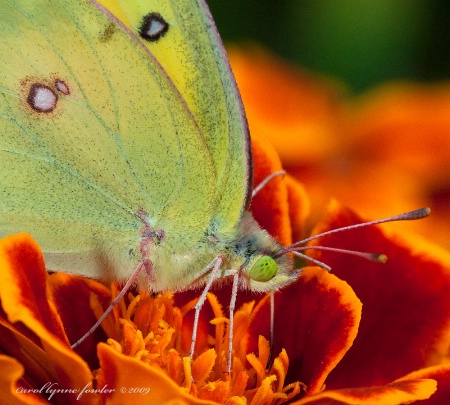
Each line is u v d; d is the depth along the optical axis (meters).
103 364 0.16
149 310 0.17
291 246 0.17
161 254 0.17
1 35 0.16
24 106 0.16
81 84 0.16
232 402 0.16
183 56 0.16
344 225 0.17
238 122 0.16
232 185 0.17
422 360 0.17
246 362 0.17
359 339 0.17
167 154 0.16
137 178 0.17
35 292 0.16
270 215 0.18
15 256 0.16
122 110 0.16
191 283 0.17
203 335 0.17
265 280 0.17
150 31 0.16
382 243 0.17
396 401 0.16
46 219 0.17
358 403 0.16
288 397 0.16
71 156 0.17
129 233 0.17
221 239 0.17
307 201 0.18
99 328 0.17
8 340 0.16
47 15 0.16
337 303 0.17
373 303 0.17
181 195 0.17
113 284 0.17
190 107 0.16
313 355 0.17
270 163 0.18
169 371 0.16
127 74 0.16
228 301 0.17
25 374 0.16
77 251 0.17
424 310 0.17
